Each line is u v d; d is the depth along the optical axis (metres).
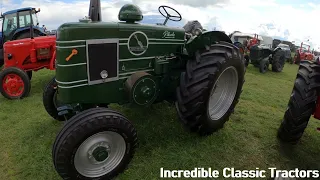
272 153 2.78
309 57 15.34
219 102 3.15
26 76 4.47
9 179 2.26
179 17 3.20
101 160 2.19
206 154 2.68
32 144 2.83
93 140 2.11
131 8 2.50
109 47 2.34
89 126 2.02
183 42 3.00
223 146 2.84
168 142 2.85
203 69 2.64
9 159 2.56
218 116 3.05
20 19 8.02
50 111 3.21
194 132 2.99
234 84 3.14
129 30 2.45
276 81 7.23
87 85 2.31
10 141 2.91
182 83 2.72
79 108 2.55
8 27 8.06
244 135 3.15
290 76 8.72
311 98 2.60
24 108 3.99
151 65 2.75
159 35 2.72
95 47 2.25
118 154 2.30
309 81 2.63
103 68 2.36
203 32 2.87
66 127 2.04
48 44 5.12
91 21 2.31
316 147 3.00
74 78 2.22
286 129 2.82
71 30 2.10
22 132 3.11
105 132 2.13
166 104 3.92
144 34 2.58
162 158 2.57
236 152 2.76
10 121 3.46
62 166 2.01
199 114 2.69
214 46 2.85
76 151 2.03
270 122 3.62
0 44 8.30
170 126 3.21
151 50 2.70
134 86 2.48
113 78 2.45
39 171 2.37
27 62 5.07
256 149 2.84
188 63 2.82
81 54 2.20
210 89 2.64
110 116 2.12
